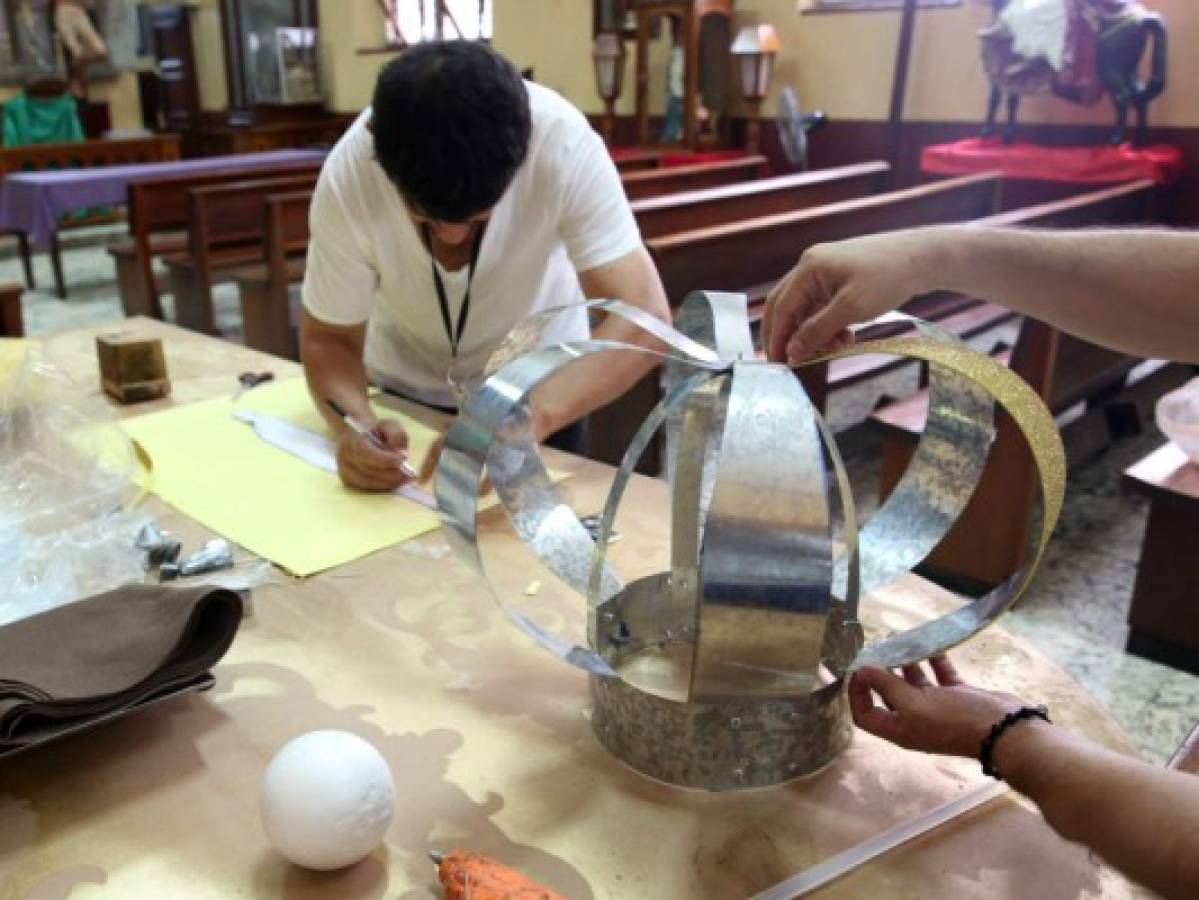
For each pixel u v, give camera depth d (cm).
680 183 436
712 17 574
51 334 200
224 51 827
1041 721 71
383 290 167
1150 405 356
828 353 89
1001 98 493
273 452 146
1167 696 211
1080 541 278
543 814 78
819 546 69
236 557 117
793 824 78
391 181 124
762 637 71
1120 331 94
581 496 133
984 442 95
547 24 662
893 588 108
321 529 123
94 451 131
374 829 71
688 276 281
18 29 772
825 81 562
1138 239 92
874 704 79
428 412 162
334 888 71
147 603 90
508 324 167
